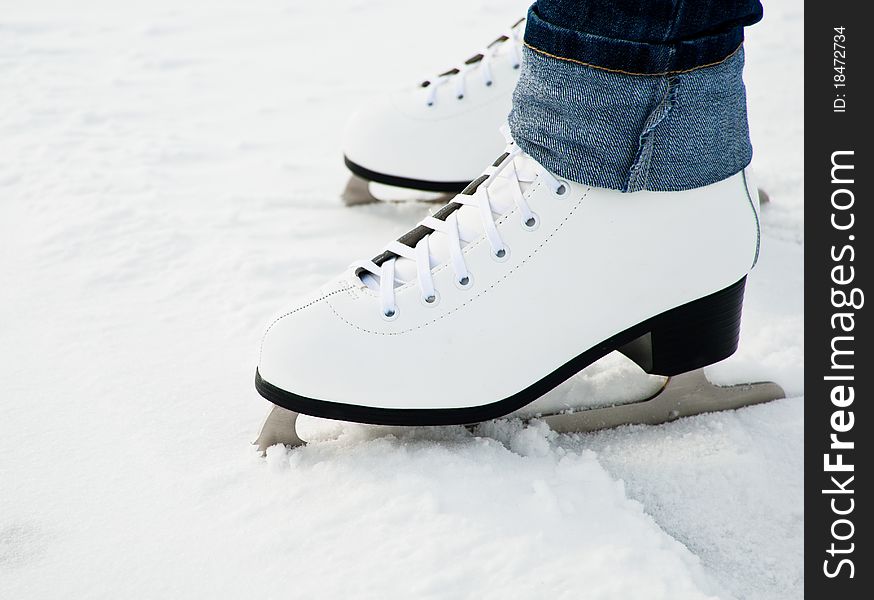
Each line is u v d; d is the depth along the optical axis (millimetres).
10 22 2840
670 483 943
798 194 1646
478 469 901
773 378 1110
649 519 857
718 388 1060
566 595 742
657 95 845
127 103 2178
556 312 922
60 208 1558
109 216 1526
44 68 2416
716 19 840
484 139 1476
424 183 1501
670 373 990
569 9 841
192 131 2012
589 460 928
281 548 806
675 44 832
